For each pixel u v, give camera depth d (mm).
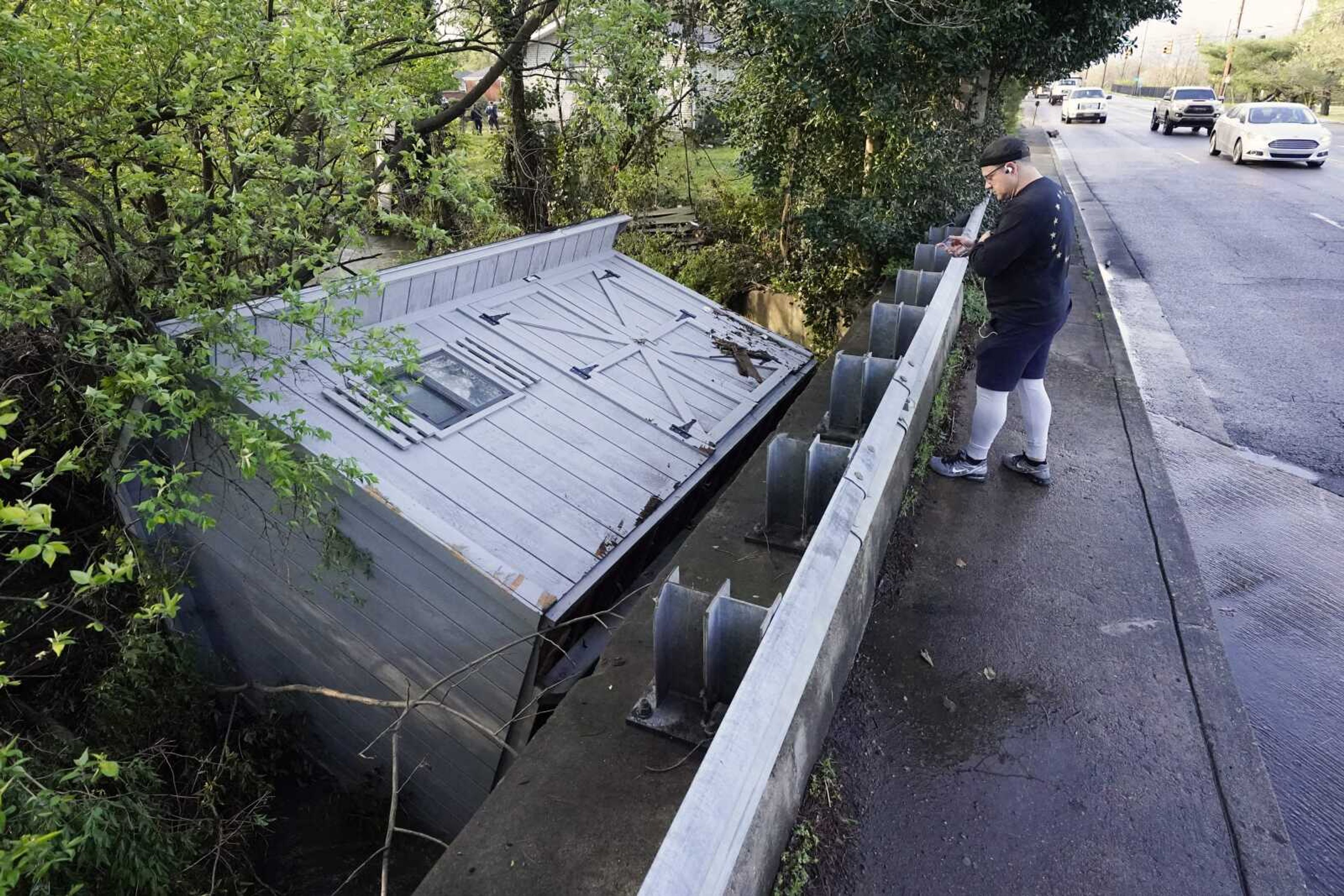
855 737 3014
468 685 4707
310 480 4008
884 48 7574
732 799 1692
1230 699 3215
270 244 4855
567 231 7547
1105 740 3025
